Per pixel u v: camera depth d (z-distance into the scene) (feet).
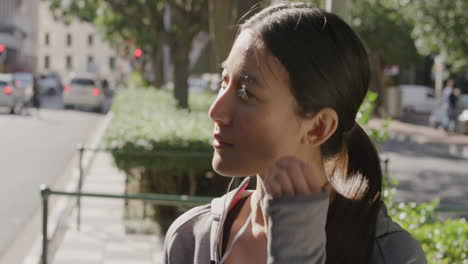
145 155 23.97
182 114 40.75
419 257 3.19
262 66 3.08
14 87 84.53
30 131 61.36
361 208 3.30
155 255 21.99
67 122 73.87
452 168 47.83
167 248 3.97
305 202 2.59
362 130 3.59
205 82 129.70
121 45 119.03
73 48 287.69
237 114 3.14
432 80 159.43
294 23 3.10
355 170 3.52
